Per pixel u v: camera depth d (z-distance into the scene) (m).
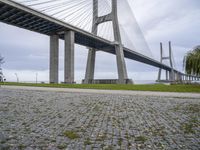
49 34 49.56
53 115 7.75
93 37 48.88
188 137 5.12
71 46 46.47
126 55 60.00
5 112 8.21
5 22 41.28
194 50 29.48
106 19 54.44
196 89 24.55
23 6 35.88
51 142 4.58
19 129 5.63
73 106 10.30
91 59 57.59
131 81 52.78
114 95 17.25
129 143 4.59
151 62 70.31
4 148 4.18
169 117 7.75
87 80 56.69
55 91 20.95
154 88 25.84
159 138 5.00
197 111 9.30
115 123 6.55
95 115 7.89
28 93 18.08
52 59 49.19
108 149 4.21
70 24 45.75
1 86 29.66
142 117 7.64
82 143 4.55
